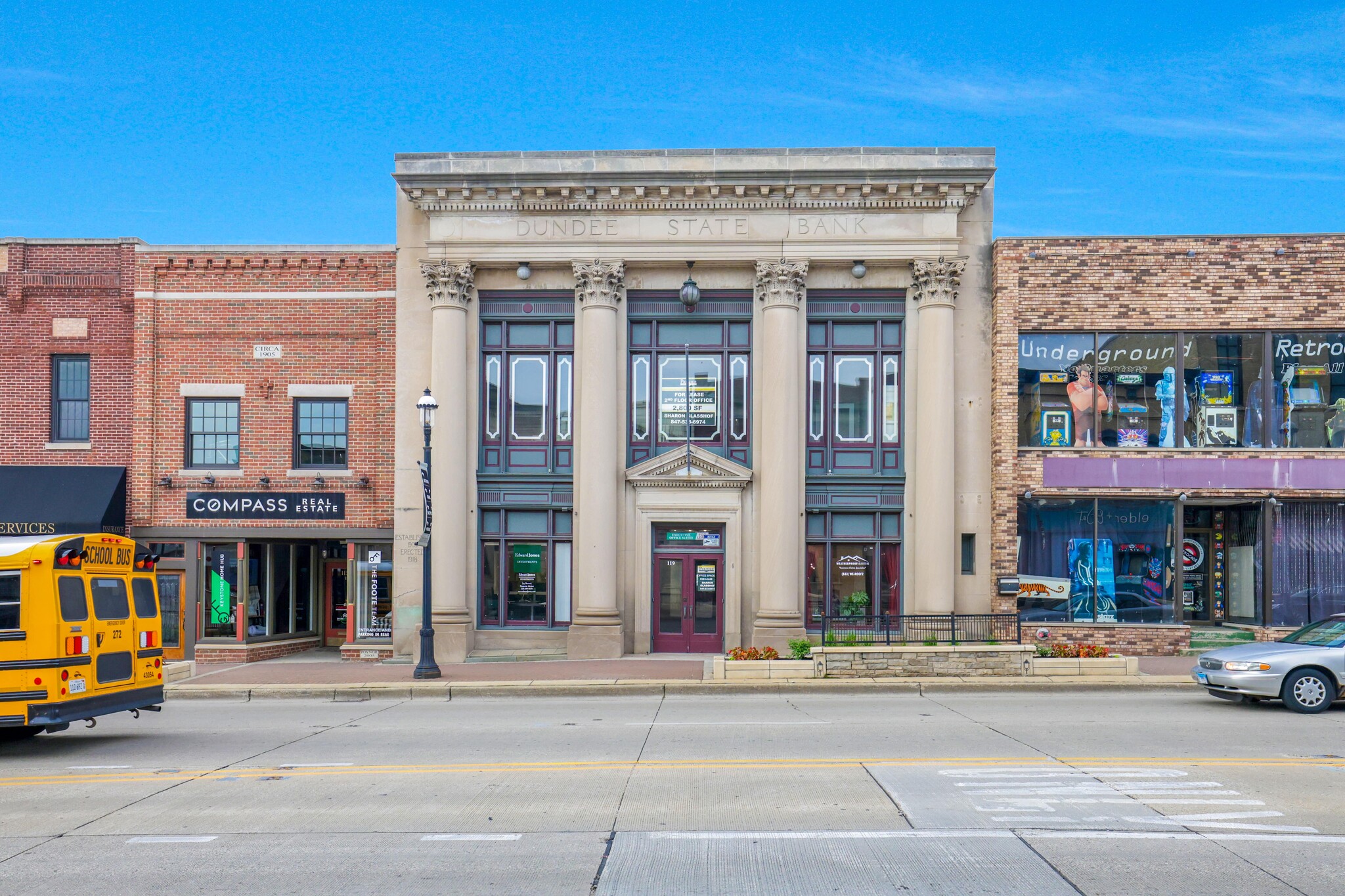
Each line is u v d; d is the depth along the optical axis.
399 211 22.25
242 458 22.38
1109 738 11.73
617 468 21.84
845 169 21.09
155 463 22.33
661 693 17.38
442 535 21.53
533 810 8.40
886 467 21.97
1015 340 21.42
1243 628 21.70
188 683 18.20
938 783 9.27
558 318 22.28
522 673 19.08
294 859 7.06
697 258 21.64
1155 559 21.55
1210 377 21.48
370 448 22.33
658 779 9.59
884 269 21.88
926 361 21.36
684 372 22.28
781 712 14.65
